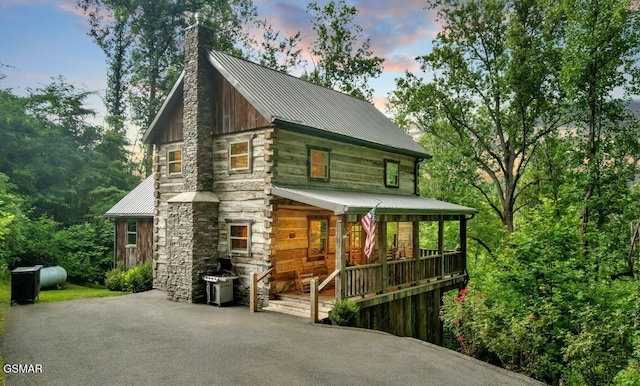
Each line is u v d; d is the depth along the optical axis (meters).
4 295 15.35
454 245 29.20
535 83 22.70
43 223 22.23
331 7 35.28
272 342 9.66
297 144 14.45
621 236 20.11
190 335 10.20
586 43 18.50
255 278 12.88
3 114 23.03
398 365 8.30
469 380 7.63
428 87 25.61
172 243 15.01
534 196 27.95
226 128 14.97
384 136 18.62
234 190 14.76
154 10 35.97
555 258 13.98
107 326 11.04
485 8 23.88
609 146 19.25
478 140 26.64
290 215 14.64
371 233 10.88
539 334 10.72
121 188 30.47
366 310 12.98
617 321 10.84
